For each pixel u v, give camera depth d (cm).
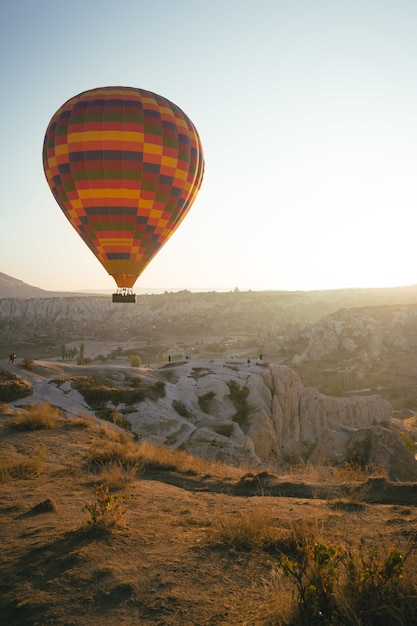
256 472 1206
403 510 791
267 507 795
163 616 450
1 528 712
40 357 16200
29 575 544
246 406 4653
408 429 6862
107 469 1202
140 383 4553
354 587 440
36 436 1644
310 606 423
